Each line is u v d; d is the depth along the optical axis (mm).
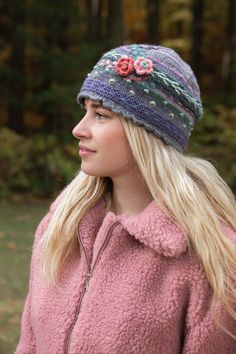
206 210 1300
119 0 12578
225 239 1272
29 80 12836
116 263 1334
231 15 16406
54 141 11656
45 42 12703
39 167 10789
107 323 1281
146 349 1254
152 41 15180
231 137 12086
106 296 1309
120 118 1331
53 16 12750
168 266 1299
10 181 10547
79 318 1325
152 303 1275
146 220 1296
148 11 15156
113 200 1482
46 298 1413
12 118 13078
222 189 1398
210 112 13922
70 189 1511
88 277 1378
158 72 1343
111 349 1259
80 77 12492
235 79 15625
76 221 1451
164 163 1327
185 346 1271
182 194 1301
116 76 1329
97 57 12500
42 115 13508
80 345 1292
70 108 12188
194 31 16391
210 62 17562
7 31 13422
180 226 1280
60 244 1445
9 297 5012
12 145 10891
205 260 1247
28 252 6613
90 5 14586
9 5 12203
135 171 1382
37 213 9102
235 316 1230
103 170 1365
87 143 1364
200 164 1413
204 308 1260
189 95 1391
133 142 1322
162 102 1340
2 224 8133
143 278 1296
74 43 13539
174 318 1265
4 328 4234
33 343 1548
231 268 1253
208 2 17250
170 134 1354
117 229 1343
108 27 12977
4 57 13555
